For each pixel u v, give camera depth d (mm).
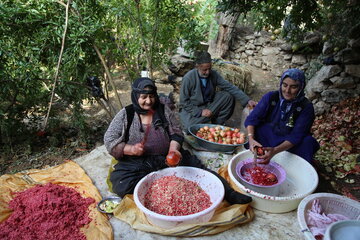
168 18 3752
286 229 2123
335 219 1879
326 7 4008
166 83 6254
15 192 2416
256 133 2842
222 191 2178
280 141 2684
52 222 2070
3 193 2365
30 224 2059
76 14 3107
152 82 2254
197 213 1944
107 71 3424
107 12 3475
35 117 3844
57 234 2008
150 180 2318
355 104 4266
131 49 3744
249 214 2209
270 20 3475
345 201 2020
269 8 3369
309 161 2643
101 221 2123
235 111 4953
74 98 3666
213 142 2988
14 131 3680
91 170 2809
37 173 2732
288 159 2713
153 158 2475
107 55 3689
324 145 3738
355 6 3574
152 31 3775
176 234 1975
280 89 2564
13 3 2910
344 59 4344
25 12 2869
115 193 2445
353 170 3205
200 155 3029
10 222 2076
